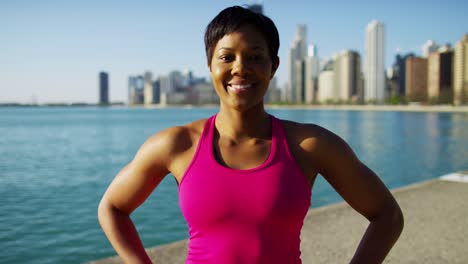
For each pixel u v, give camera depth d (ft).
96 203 33.94
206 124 4.75
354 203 4.83
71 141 107.04
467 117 255.50
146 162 4.78
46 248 22.95
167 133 4.82
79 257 21.65
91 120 268.41
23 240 24.30
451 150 78.59
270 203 4.17
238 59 4.42
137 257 4.66
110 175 50.08
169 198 33.37
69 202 34.42
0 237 24.86
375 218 4.75
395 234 4.63
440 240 13.83
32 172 53.01
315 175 4.79
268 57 4.53
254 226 4.18
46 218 29.17
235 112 4.57
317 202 32.78
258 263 4.20
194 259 4.40
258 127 4.66
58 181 45.62
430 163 61.93
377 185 4.74
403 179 48.88
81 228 26.53
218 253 4.23
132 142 102.94
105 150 83.35
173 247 12.95
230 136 4.60
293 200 4.26
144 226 26.45
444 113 344.08
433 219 16.19
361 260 4.45
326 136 4.69
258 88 4.50
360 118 255.09
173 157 4.69
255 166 4.44
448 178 24.04
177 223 26.99
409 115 304.50
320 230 14.67
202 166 4.39
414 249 13.05
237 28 4.39
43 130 160.66
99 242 23.79
